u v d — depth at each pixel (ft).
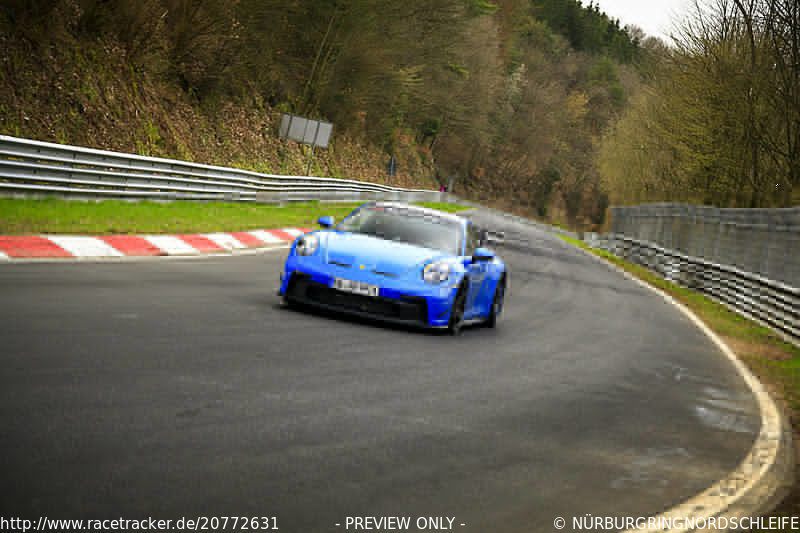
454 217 28.12
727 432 18.13
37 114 61.00
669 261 89.92
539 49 339.36
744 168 85.25
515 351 24.79
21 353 14.40
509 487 11.53
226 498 9.30
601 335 32.96
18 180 42.63
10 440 10.02
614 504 11.53
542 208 324.80
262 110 116.78
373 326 24.08
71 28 69.00
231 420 12.42
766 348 40.16
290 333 20.62
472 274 25.90
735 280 63.77
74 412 11.51
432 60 158.51
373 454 11.99
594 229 334.03
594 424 16.69
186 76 91.71
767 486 13.92
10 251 27.61
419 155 234.79
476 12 206.90
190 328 19.19
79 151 45.14
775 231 56.70
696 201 101.24
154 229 40.01
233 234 46.80
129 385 13.38
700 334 41.06
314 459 11.28
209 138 94.32
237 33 92.99
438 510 10.08
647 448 15.42
